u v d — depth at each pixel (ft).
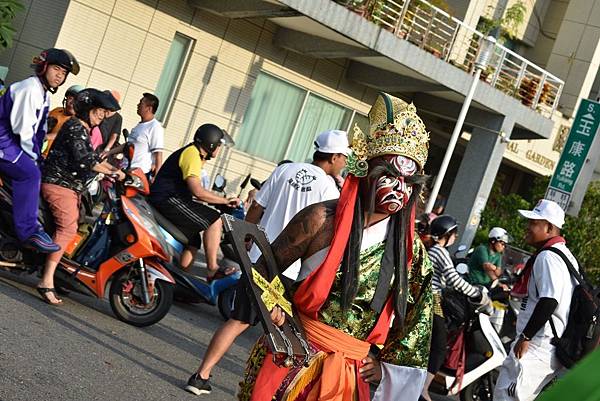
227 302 29.43
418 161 12.06
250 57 56.65
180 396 19.74
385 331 12.32
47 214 24.07
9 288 24.80
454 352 27.07
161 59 52.24
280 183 21.76
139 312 25.04
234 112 56.75
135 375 20.30
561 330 20.63
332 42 55.21
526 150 76.59
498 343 27.84
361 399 12.46
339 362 12.06
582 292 20.67
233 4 51.34
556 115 77.87
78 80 49.19
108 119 40.32
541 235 21.31
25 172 23.26
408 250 12.37
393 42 53.42
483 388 28.86
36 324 21.74
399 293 12.20
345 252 11.92
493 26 68.85
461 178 63.10
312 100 61.26
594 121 43.09
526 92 63.57
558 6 78.95
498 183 75.92
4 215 23.77
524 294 21.54
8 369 17.71
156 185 27.84
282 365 11.50
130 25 50.42
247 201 37.29
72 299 26.08
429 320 12.67
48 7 48.88
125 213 24.61
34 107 23.07
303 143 61.46
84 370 19.35
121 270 24.77
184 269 29.07
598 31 77.36
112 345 22.21
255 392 12.06
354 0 51.03
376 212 12.10
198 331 27.25
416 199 12.30
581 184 43.91
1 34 46.96
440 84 57.77
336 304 12.03
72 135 23.91
